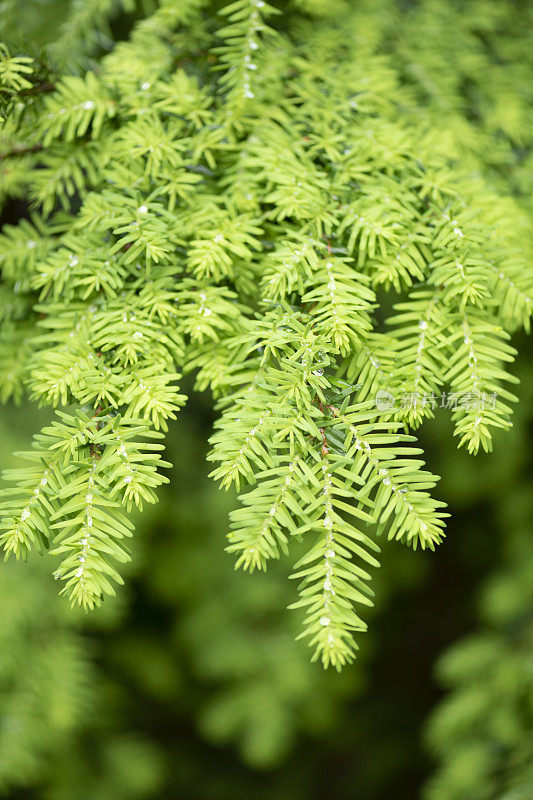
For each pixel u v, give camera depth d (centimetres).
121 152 83
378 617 214
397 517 76
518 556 150
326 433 77
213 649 170
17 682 128
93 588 75
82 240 82
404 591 207
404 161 84
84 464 76
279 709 158
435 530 76
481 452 145
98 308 81
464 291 79
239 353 80
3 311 86
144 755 167
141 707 224
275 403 76
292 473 76
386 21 97
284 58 89
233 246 80
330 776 233
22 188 92
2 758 120
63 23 98
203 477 181
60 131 85
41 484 76
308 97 87
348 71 90
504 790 117
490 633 140
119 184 82
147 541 175
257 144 84
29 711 126
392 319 80
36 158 87
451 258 80
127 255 80
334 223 81
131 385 78
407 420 79
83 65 90
